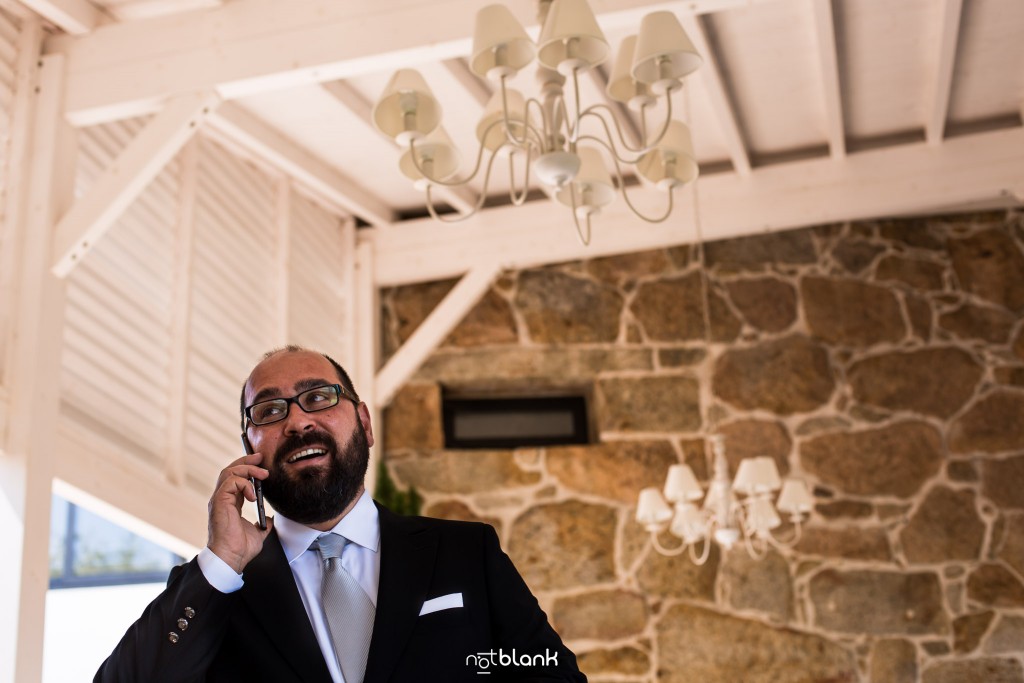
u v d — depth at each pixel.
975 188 4.50
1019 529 4.44
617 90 2.51
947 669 4.32
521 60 2.20
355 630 1.44
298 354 1.59
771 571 4.55
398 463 5.14
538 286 5.19
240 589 1.47
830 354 4.80
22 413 2.94
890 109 4.36
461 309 5.13
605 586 4.69
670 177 2.49
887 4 3.48
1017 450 4.54
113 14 3.39
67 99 3.31
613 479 4.83
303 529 1.53
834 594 4.48
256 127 4.15
